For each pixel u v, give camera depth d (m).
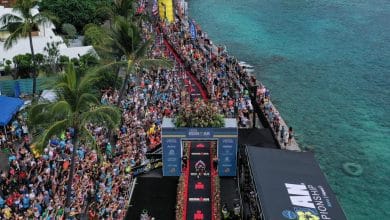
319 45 83.38
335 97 63.06
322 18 97.94
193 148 41.31
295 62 76.00
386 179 44.16
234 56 79.12
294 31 90.94
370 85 66.38
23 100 47.62
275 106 60.34
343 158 47.81
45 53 59.00
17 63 56.62
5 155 40.81
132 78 54.47
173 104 48.41
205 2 112.12
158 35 74.38
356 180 44.09
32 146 34.50
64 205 32.72
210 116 38.19
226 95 50.97
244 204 34.12
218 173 38.62
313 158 33.47
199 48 68.69
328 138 52.06
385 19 95.50
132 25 42.69
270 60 77.12
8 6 75.62
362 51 79.75
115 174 36.53
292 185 30.00
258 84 56.97
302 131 53.75
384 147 49.84
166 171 38.97
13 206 32.56
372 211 39.84
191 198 35.16
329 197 28.94
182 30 75.31
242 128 41.47
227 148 38.25
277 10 104.31
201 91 55.38
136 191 37.12
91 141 32.09
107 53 43.84
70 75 31.88
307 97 63.06
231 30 92.44
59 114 31.09
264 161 32.66
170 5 79.75
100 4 77.31
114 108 32.94
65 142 39.34
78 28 76.38
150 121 44.53
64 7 74.88
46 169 35.69
